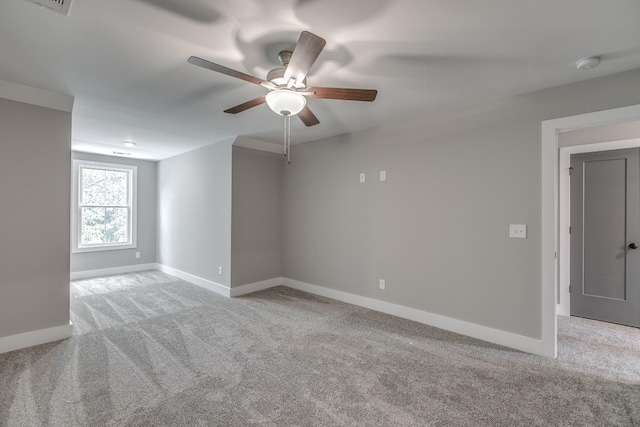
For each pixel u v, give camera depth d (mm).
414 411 1801
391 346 2637
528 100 2531
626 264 3129
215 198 4430
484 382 2094
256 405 1847
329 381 2102
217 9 1499
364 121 3359
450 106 2873
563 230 3457
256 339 2770
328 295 4098
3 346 2469
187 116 3172
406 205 3301
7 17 1560
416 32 1687
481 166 2777
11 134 2508
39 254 2645
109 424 1666
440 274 3053
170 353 2490
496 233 2703
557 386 2047
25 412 1750
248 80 1795
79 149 4836
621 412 1786
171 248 5406
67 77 2275
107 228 5391
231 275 4148
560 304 3480
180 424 1679
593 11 1500
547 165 2430
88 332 2900
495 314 2713
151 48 1875
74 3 1447
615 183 3186
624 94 2139
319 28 1653
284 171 4734
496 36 1724
